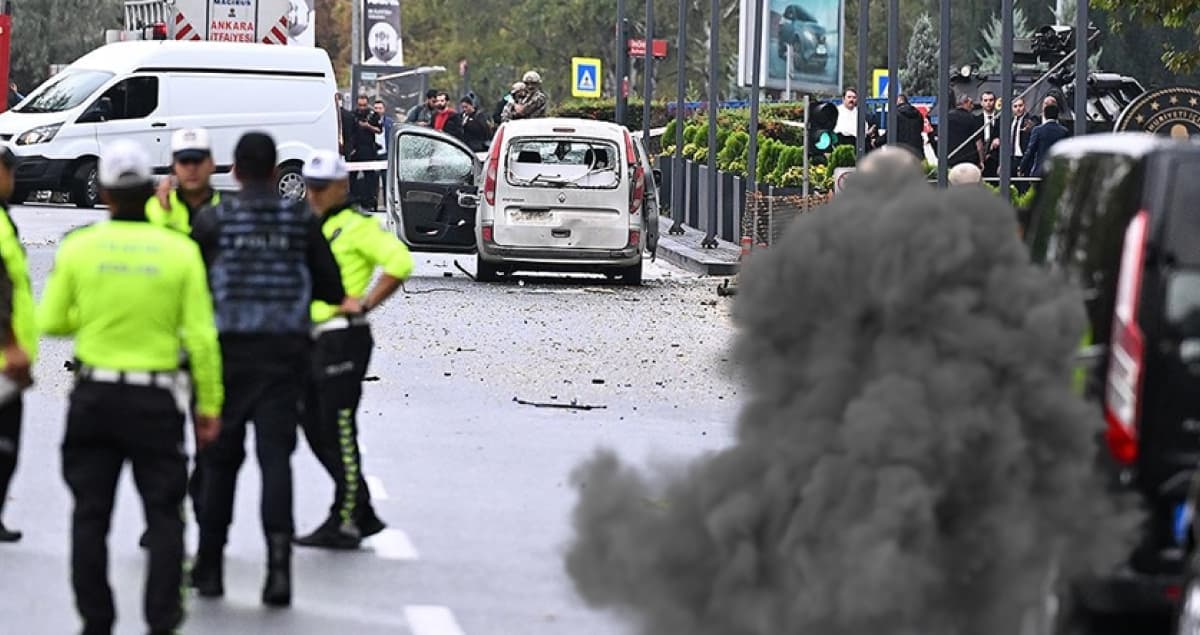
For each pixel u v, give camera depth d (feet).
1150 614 69.62
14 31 605.73
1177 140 69.21
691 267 271.28
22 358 78.59
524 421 130.00
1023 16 595.88
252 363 77.25
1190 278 67.21
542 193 234.38
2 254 85.87
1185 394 66.90
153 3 412.16
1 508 84.12
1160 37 539.29
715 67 299.17
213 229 77.56
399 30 544.21
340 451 88.53
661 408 138.72
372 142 370.53
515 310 203.31
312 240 78.33
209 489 78.54
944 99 211.61
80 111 327.67
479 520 96.32
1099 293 68.28
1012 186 235.20
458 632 74.23
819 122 247.29
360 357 88.17
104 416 67.56
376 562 86.53
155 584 67.97
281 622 75.15
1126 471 66.69
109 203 69.05
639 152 238.07
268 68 335.88
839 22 260.42
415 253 284.41
